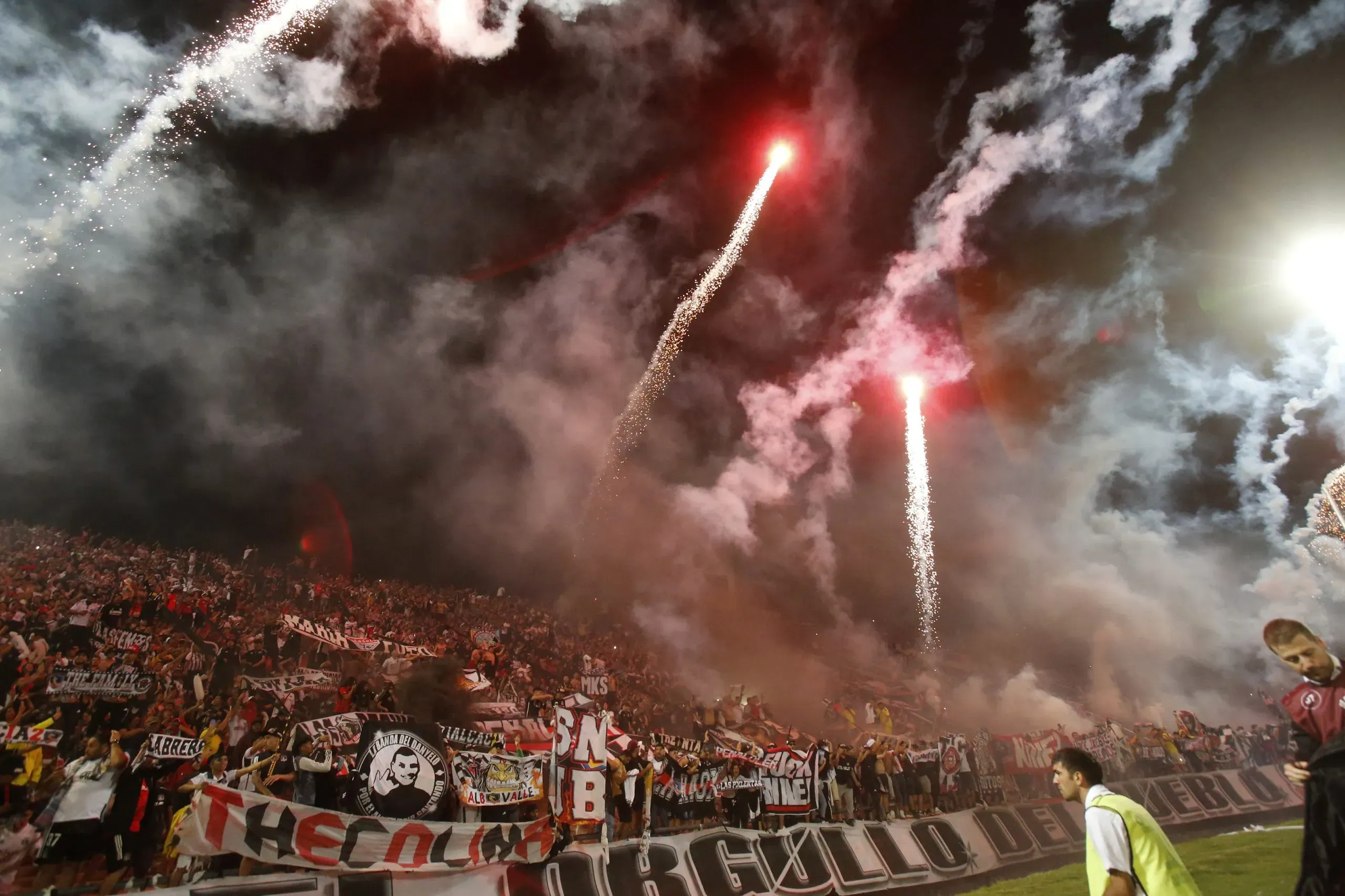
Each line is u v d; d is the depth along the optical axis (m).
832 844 14.89
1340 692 4.62
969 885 16.11
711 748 15.65
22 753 11.35
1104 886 4.61
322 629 22.81
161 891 8.69
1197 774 23.52
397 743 10.55
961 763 20.22
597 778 12.71
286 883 9.23
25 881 9.65
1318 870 4.41
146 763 10.57
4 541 25.22
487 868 10.75
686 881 12.62
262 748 11.65
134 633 20.25
